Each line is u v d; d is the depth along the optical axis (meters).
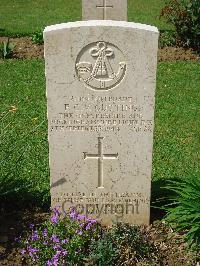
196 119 3.32
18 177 2.50
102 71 1.98
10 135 2.90
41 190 2.42
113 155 2.12
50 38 1.92
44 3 7.28
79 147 2.10
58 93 2.01
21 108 3.46
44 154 2.80
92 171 2.14
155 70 1.97
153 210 2.31
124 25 1.92
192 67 4.35
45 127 3.16
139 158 2.12
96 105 2.03
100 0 4.20
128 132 2.07
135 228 2.11
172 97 3.69
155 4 7.16
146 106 2.03
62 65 1.96
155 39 1.92
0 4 7.20
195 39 4.74
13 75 4.12
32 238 2.01
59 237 2.01
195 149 2.92
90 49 1.95
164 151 2.88
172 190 2.25
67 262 1.93
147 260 1.98
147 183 2.15
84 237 2.03
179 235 2.12
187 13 4.70
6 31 5.54
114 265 1.96
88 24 1.92
